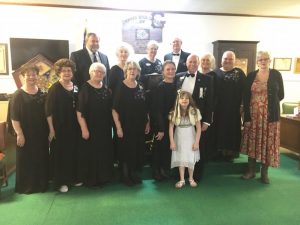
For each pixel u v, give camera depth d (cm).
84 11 524
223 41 539
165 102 303
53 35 521
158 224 225
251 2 490
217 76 329
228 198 275
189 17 559
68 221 229
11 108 272
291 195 285
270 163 310
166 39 557
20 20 511
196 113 296
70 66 279
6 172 321
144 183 311
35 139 277
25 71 275
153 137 315
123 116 291
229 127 334
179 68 365
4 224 223
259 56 309
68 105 279
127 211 246
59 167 283
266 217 239
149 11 542
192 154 300
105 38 536
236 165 350
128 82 292
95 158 288
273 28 590
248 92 316
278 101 311
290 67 609
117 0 485
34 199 268
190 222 229
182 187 301
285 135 425
